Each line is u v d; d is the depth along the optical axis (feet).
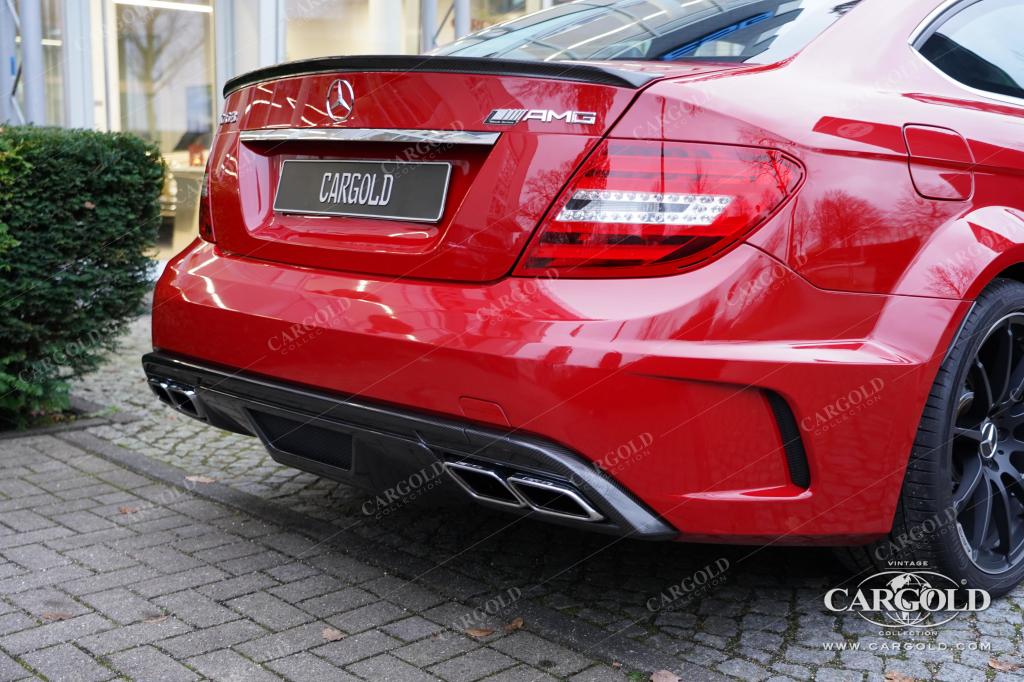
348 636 7.80
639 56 8.25
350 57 7.91
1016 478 9.00
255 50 27.35
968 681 7.29
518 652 7.60
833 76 7.77
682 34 8.51
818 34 8.11
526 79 7.09
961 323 7.77
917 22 8.61
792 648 7.75
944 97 8.38
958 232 7.84
